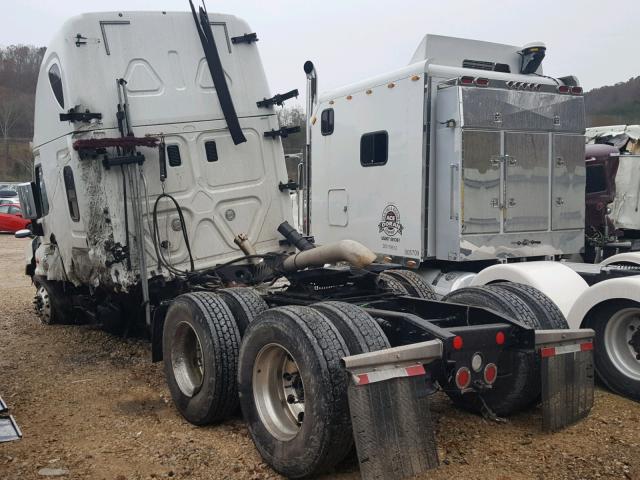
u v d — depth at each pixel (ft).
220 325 14.62
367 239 26.14
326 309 12.42
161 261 19.85
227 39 21.26
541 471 12.19
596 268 20.52
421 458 10.82
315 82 27.45
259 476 12.35
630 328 16.65
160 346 17.20
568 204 24.71
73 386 18.66
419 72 22.82
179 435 14.60
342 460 12.25
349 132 26.91
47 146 22.90
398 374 10.87
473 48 25.53
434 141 22.94
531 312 14.67
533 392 14.26
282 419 12.80
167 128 20.10
